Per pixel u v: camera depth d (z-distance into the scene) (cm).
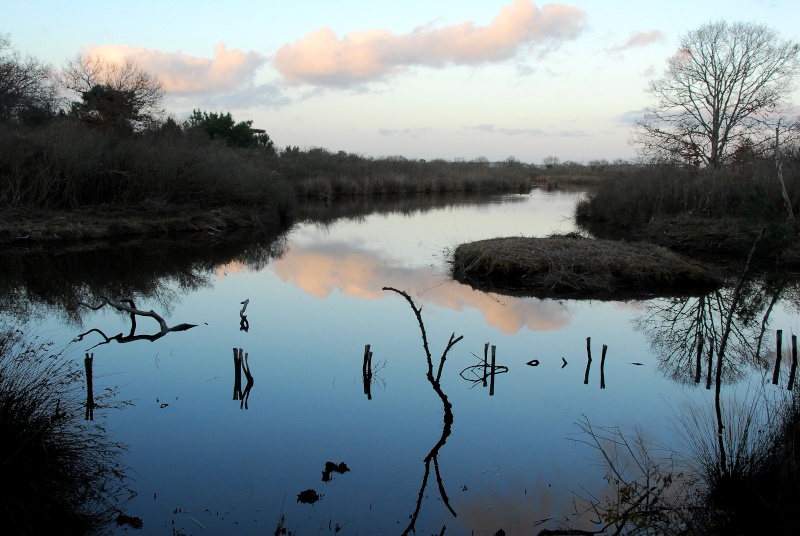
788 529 461
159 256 2116
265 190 3228
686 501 540
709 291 1582
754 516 502
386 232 2794
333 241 2523
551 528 524
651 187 2808
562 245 1789
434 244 2378
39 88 3641
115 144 2784
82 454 608
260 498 570
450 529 521
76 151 2542
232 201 3089
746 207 2092
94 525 520
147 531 512
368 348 879
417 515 542
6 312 1310
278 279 1727
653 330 1211
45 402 595
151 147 2859
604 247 1758
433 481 605
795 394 562
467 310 1352
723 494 525
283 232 2812
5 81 3425
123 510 543
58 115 3675
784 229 1938
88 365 750
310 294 1523
